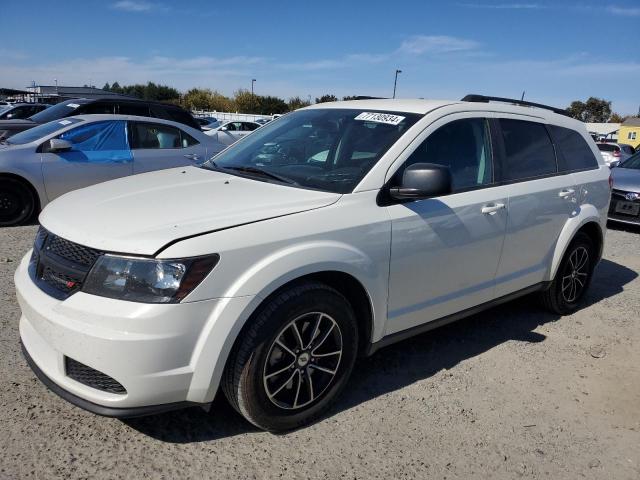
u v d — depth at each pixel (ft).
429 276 11.18
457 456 9.27
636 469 9.31
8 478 7.94
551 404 11.15
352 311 9.90
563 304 15.79
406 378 11.78
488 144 12.78
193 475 8.34
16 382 10.46
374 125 11.62
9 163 22.68
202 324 8.07
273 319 8.70
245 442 9.21
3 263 17.70
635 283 20.07
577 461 9.41
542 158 14.28
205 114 159.43
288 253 8.76
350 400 10.75
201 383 8.21
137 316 7.68
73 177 24.04
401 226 10.37
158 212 8.95
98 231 8.44
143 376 7.82
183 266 7.91
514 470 9.04
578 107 346.33
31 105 67.62
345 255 9.45
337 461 8.89
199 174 11.86
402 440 9.58
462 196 11.73
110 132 25.26
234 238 8.37
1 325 12.84
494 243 12.49
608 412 10.99
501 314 16.01
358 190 10.07
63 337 8.00
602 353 13.65
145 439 9.10
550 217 14.07
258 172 11.59
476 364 12.66
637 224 28.78
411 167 10.02
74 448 8.73
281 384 9.19
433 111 11.82
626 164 33.30
